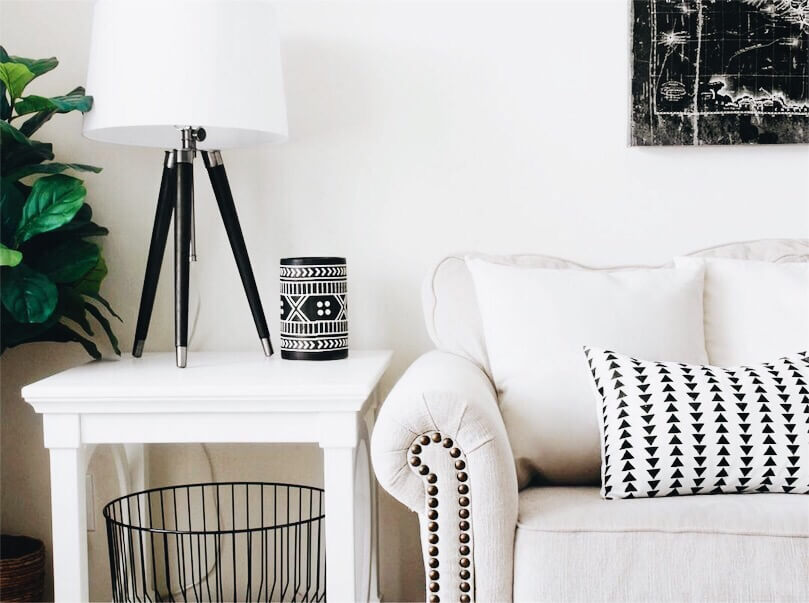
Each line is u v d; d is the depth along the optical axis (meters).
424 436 1.29
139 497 2.02
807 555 1.19
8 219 1.73
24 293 1.65
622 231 2.03
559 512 1.28
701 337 1.62
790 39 1.97
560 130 2.03
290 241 2.07
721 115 1.98
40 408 1.54
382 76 2.04
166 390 1.52
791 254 1.78
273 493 2.10
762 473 1.36
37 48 2.05
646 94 1.98
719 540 1.20
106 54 1.64
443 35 2.03
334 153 2.05
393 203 2.05
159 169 2.06
